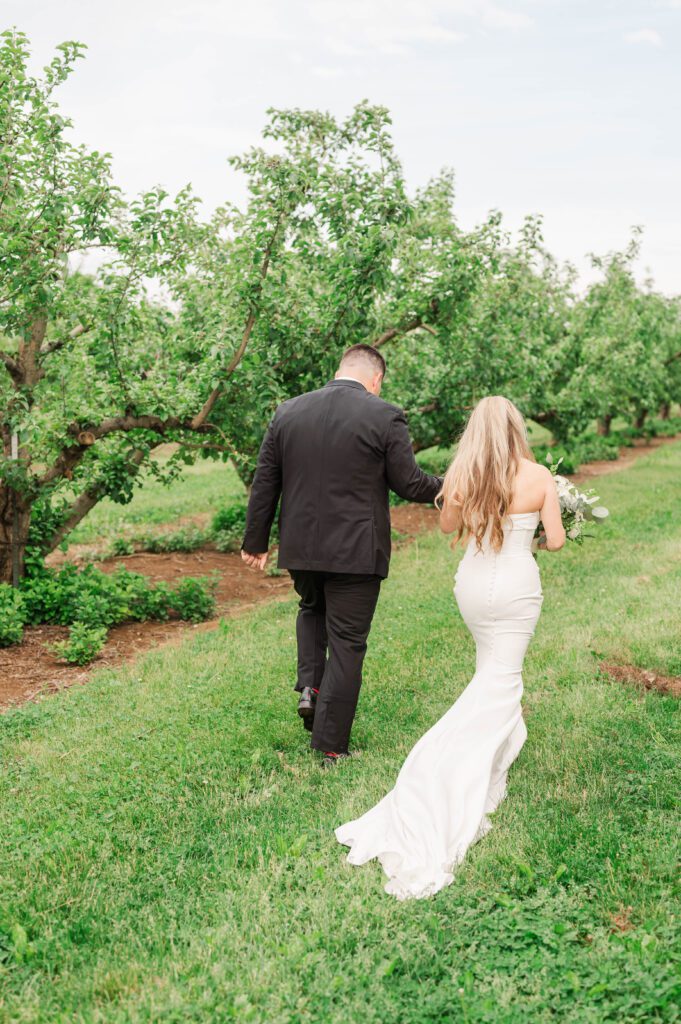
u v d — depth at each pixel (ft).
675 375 99.66
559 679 18.56
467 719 12.60
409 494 14.67
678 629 21.40
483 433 12.72
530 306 43.83
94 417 25.82
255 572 34.65
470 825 11.64
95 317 25.30
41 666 21.70
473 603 12.87
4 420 24.62
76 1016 8.57
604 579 28.32
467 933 9.64
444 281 31.32
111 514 50.75
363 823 12.06
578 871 10.71
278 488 15.62
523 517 12.72
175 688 18.98
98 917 10.37
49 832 12.29
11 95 22.48
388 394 41.81
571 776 13.60
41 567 27.25
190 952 9.48
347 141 28.60
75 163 23.36
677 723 15.75
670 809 12.42
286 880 10.84
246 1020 8.28
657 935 9.39
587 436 86.48
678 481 56.08
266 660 20.89
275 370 29.17
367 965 9.10
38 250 23.13
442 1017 8.31
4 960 9.62
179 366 29.86
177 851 11.87
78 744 15.92
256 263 25.58
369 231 26.23
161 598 27.12
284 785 13.96
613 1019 8.16
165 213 23.73
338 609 14.75
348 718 14.87
